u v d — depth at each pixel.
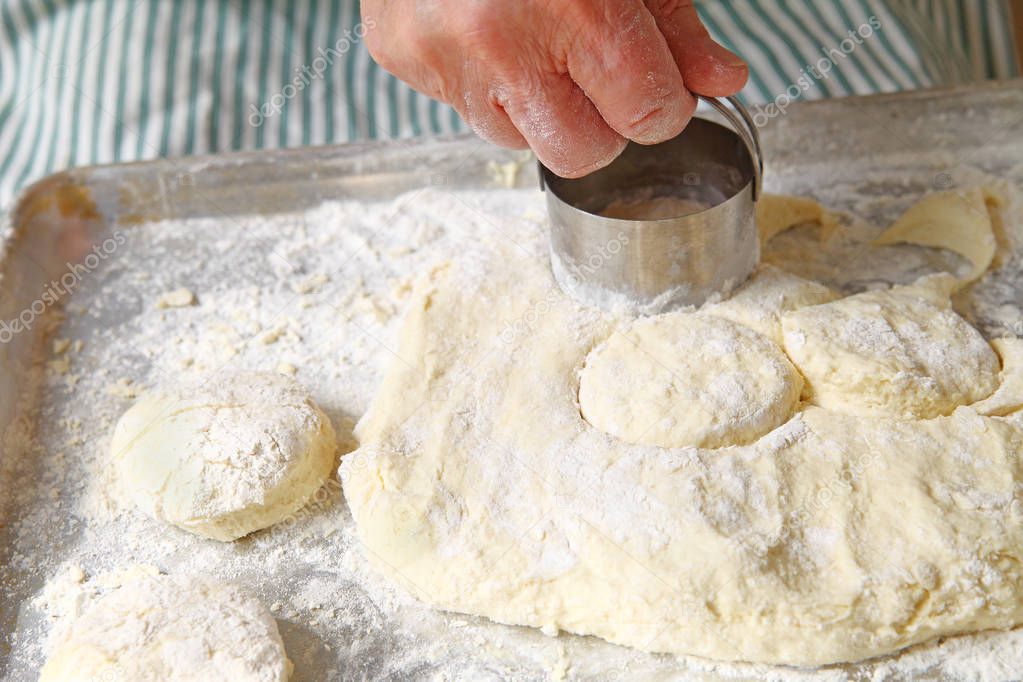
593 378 0.47
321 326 0.53
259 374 0.49
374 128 0.68
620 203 0.53
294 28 0.69
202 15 0.69
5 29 0.70
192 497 0.46
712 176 0.51
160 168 0.57
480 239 0.54
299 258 0.56
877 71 0.64
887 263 0.53
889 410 0.46
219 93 0.68
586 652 0.43
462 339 0.49
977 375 0.46
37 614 0.45
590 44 0.41
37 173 0.66
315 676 0.43
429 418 0.47
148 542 0.47
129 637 0.43
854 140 0.57
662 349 0.47
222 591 0.44
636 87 0.42
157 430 0.47
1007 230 0.53
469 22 0.42
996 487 0.43
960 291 0.51
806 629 0.42
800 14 0.66
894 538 0.42
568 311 0.49
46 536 0.47
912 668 0.42
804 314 0.48
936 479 0.43
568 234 0.48
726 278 0.49
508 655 0.43
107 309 0.54
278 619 0.45
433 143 0.58
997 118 0.57
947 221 0.53
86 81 0.68
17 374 0.52
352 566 0.46
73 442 0.50
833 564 0.42
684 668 0.43
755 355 0.46
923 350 0.47
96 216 0.58
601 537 0.43
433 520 0.44
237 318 0.53
